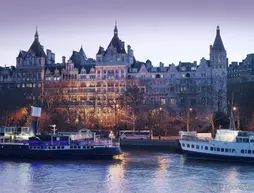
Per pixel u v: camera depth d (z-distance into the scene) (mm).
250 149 90875
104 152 96875
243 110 161250
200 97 195250
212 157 94875
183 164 90312
